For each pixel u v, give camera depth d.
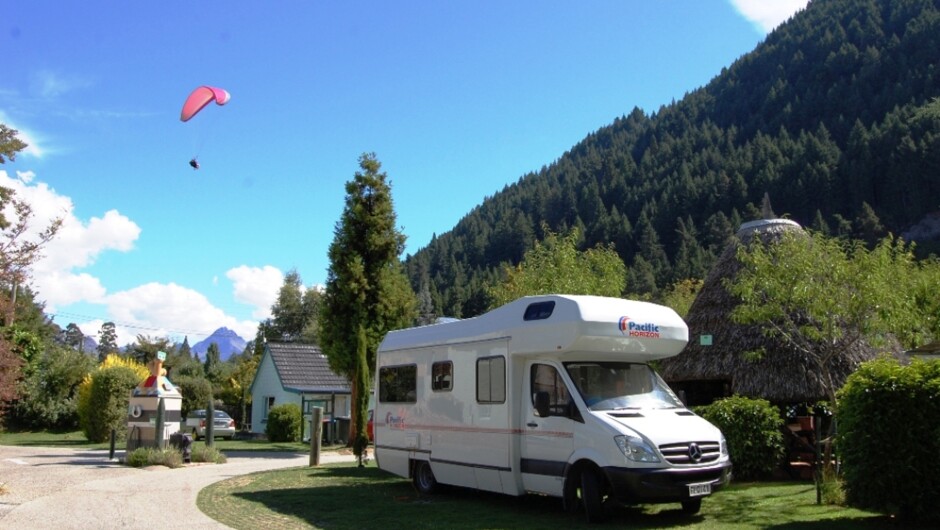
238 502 12.48
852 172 99.75
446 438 12.88
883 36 152.75
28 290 33.78
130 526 10.00
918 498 8.67
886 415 8.95
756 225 18.23
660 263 92.44
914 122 101.06
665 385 11.52
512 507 11.79
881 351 15.18
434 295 94.19
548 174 189.25
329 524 10.39
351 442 25.97
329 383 35.38
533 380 11.33
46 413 35.53
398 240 25.83
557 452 10.65
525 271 22.73
